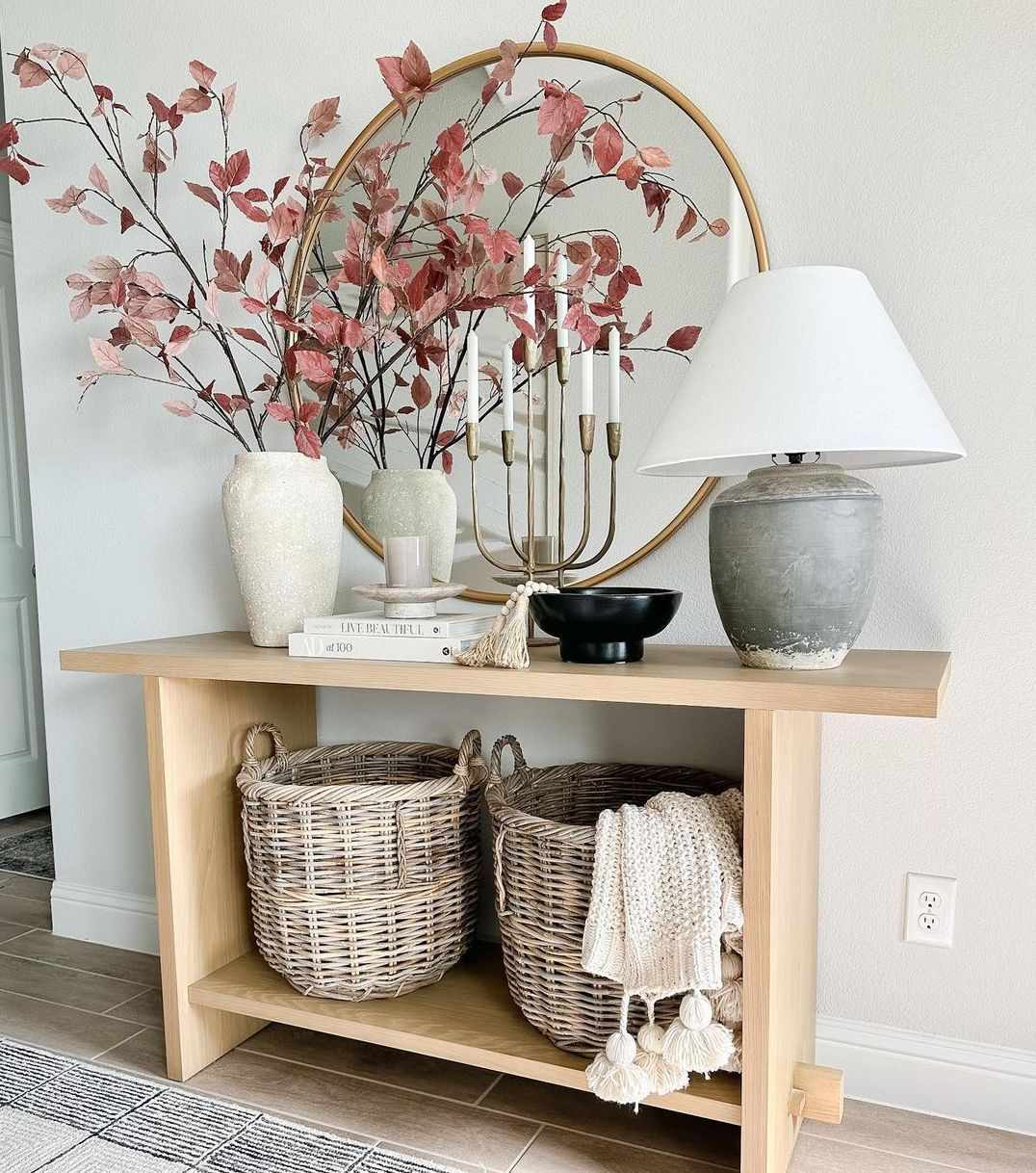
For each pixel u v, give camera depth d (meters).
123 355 2.00
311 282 1.80
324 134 1.78
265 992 1.50
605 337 1.58
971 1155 1.34
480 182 1.49
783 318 1.11
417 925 1.46
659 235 1.54
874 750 1.47
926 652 1.40
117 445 2.03
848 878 1.50
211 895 1.60
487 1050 1.31
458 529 1.71
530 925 1.31
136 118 1.96
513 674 1.19
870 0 1.41
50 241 2.06
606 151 1.41
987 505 1.39
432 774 1.73
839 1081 1.26
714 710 1.57
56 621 2.14
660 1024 1.21
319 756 1.72
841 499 1.12
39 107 2.05
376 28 1.75
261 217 1.56
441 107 1.69
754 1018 1.12
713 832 1.17
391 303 1.40
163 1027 1.71
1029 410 1.36
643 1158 1.33
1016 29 1.34
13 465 3.17
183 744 1.54
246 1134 1.37
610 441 1.37
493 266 1.44
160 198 1.95
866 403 1.05
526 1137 1.37
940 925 1.44
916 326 1.41
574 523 1.63
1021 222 1.35
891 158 1.41
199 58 1.90
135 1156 1.31
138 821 2.08
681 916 1.15
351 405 1.76
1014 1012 1.41
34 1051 1.62
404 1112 1.43
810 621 1.13
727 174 1.50
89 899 2.14
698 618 1.56
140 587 2.04
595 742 1.67
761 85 1.48
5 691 3.15
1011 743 1.39
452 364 1.69
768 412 1.06
